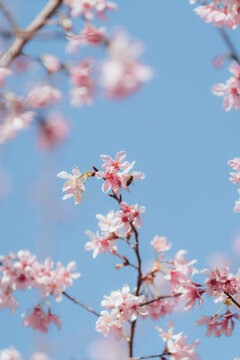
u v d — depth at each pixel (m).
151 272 5.94
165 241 6.16
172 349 5.77
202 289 5.42
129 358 5.61
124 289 5.60
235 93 6.19
